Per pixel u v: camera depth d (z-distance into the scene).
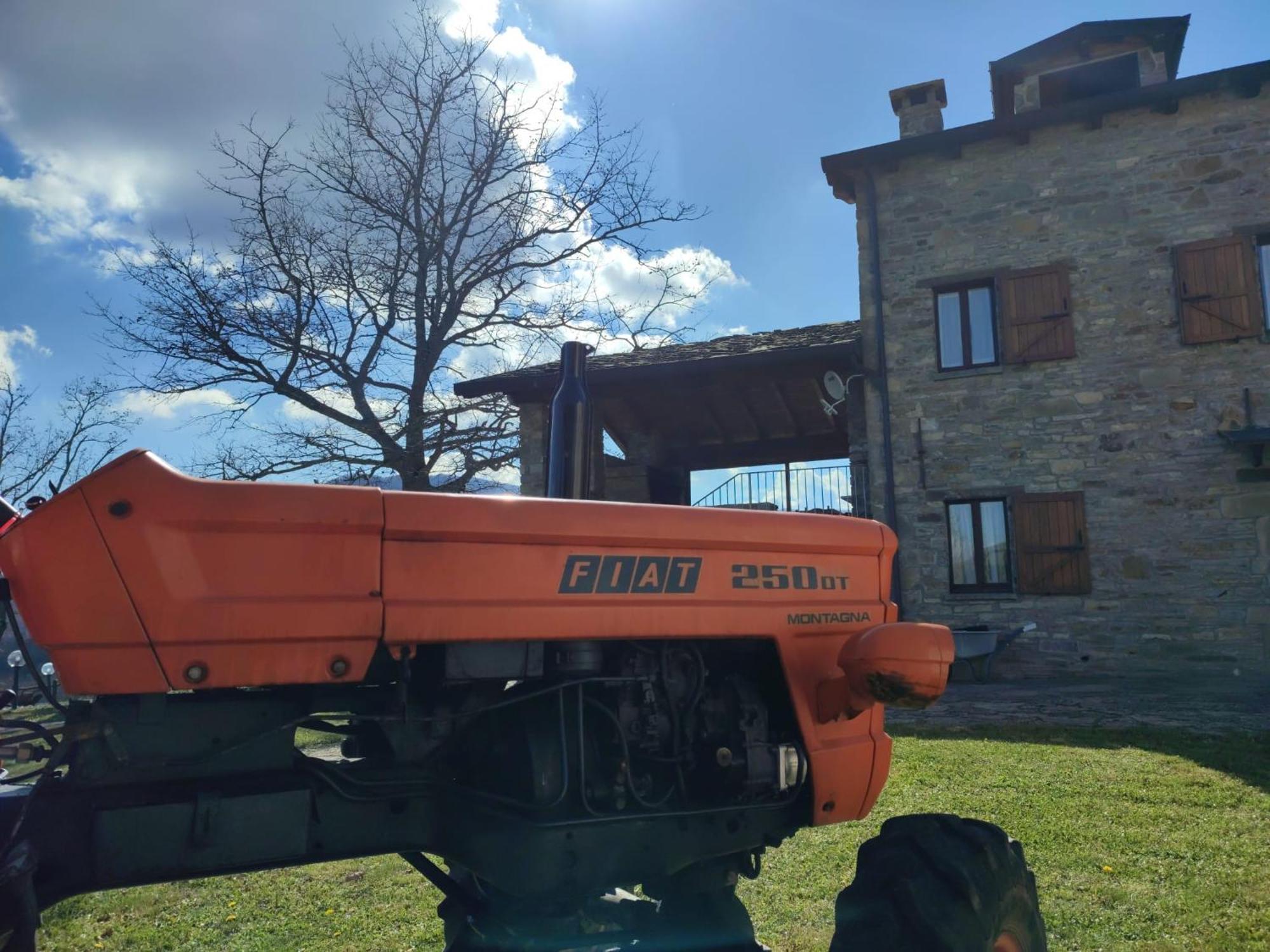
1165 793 5.69
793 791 2.76
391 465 18.34
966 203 14.12
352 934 4.04
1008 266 13.75
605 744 2.57
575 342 3.27
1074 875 4.32
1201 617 12.18
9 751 1.96
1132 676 12.26
